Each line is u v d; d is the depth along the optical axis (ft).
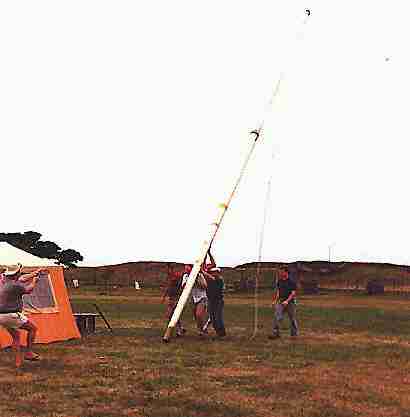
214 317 58.85
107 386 35.94
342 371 42.09
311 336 62.59
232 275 226.58
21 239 305.32
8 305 40.22
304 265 277.85
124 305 114.93
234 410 30.76
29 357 42.14
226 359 45.85
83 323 62.54
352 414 30.60
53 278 56.65
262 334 63.21
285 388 36.22
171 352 48.88
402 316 93.25
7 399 32.63
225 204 60.90
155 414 29.84
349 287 245.04
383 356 48.91
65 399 32.81
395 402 33.32
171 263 62.49
